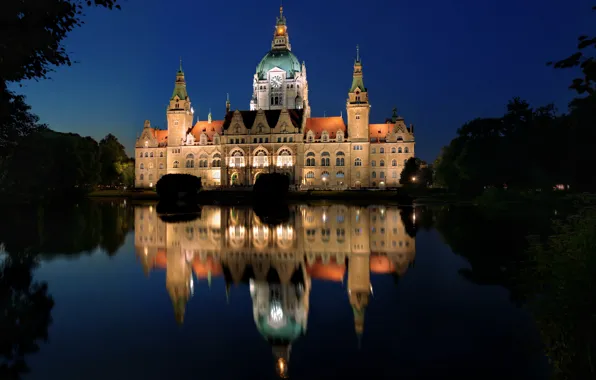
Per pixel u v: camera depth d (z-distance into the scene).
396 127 152.62
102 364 11.54
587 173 46.44
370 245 30.98
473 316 15.07
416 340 13.02
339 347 12.67
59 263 24.39
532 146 56.53
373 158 153.50
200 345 12.87
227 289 19.11
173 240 33.62
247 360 11.82
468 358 11.74
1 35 11.05
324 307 16.47
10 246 30.20
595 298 11.07
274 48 189.75
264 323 14.71
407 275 21.41
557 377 10.42
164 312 15.90
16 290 18.66
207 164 162.50
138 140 172.00
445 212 59.72
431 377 10.66
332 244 31.64
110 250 28.83
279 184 93.06
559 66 8.43
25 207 71.38
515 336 13.23
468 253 26.62
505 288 18.50
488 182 71.50
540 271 17.08
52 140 103.69
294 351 12.29
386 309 16.08
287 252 28.44
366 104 151.38
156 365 11.47
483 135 73.75
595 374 10.10
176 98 166.62
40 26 11.76
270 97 182.25
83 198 114.44
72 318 15.13
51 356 12.00
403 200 89.94
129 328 14.25
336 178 153.00
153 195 109.00
